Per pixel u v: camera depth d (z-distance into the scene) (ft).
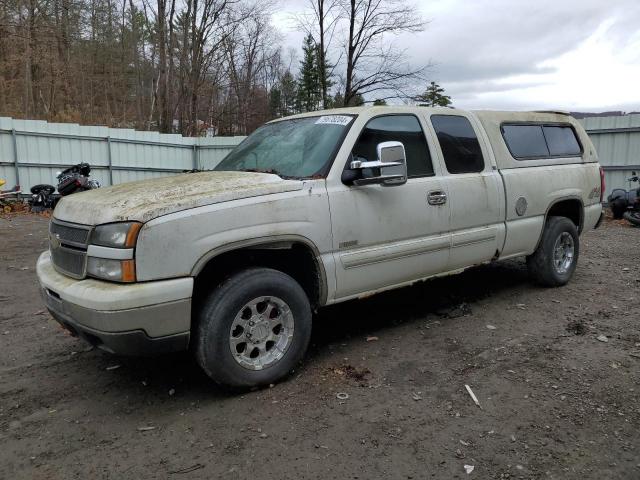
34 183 46.91
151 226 9.90
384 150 12.39
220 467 8.90
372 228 13.16
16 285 20.80
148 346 10.13
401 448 9.36
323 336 15.03
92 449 9.51
